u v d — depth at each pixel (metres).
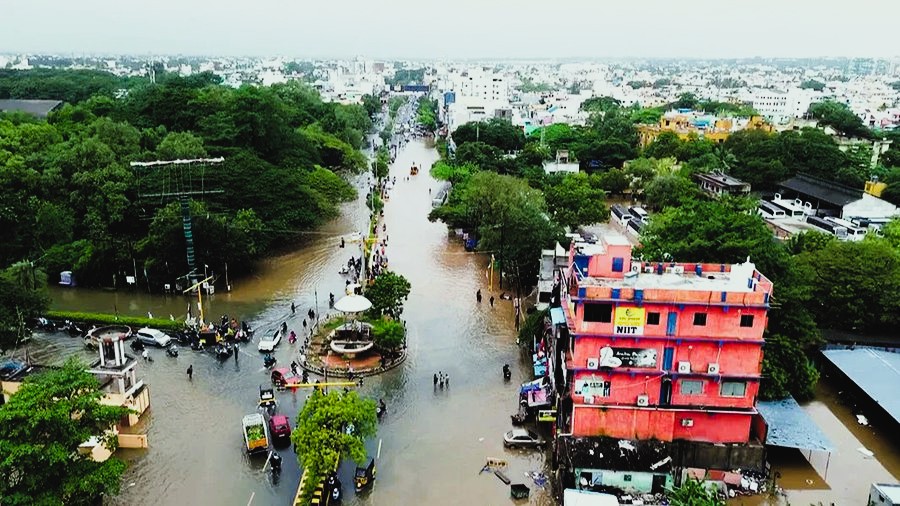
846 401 70.88
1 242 102.75
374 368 76.25
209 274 103.00
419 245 127.69
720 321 54.44
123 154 124.38
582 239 107.06
